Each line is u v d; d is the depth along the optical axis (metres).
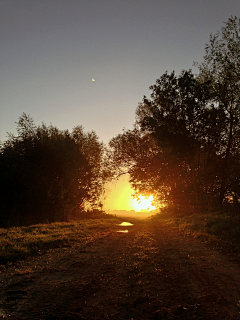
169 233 13.17
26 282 4.82
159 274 5.38
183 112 23.59
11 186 18.56
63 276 5.26
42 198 20.28
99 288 4.53
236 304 3.79
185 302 3.89
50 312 3.52
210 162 24.20
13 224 16.81
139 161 31.70
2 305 3.75
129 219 31.77
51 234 11.42
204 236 10.78
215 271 5.59
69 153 23.62
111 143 33.31
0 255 6.57
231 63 21.86
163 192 29.11
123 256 7.22
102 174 32.12
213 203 21.72
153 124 24.61
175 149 24.62
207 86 23.16
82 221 21.88
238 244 8.67
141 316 3.44
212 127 23.20
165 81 24.17
